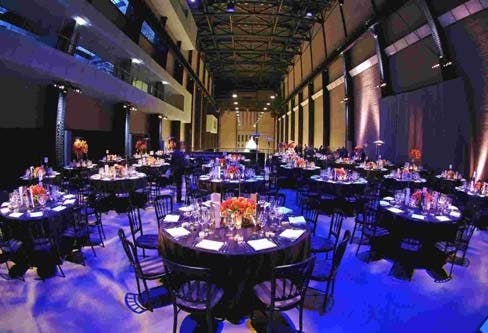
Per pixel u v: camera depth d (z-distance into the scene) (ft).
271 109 123.44
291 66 98.78
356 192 24.11
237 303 10.77
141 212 24.93
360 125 49.47
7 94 26.91
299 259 11.10
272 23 66.28
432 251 14.37
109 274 13.78
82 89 32.96
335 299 12.06
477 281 13.66
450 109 28.89
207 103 112.68
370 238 15.40
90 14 29.40
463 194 21.94
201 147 98.12
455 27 28.04
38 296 11.99
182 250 10.44
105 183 24.04
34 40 23.03
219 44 83.41
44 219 13.41
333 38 57.31
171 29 53.93
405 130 36.11
